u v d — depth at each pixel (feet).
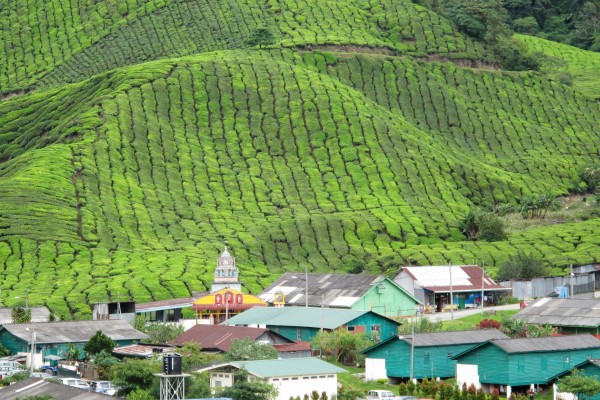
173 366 364.38
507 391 454.40
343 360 533.55
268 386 411.75
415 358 483.10
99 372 483.51
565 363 470.80
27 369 502.38
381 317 577.43
